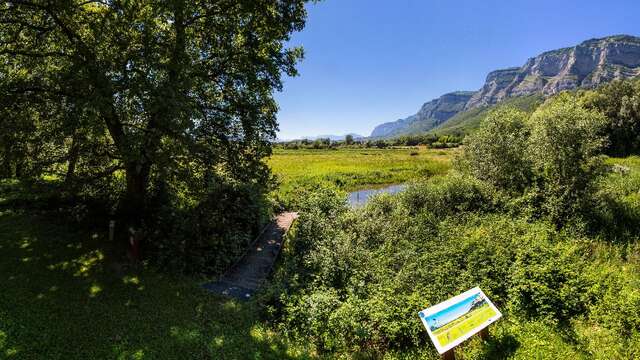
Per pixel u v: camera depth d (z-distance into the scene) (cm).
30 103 1310
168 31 1440
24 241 1393
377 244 1534
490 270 1160
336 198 2041
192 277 1265
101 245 1412
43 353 815
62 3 1252
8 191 1942
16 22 1337
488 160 2180
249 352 862
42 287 1093
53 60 1452
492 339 897
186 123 1220
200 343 888
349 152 9488
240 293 1180
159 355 836
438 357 852
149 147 1272
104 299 1062
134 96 1180
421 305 970
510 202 1870
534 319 980
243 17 1617
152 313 1009
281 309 1052
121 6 1327
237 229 1577
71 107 1201
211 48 1620
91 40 1362
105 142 1537
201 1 1498
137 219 1561
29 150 1413
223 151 1688
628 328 915
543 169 1919
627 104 5209
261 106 1728
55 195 1692
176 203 1688
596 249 1410
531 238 1356
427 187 2069
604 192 1747
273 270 1402
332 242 1425
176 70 1327
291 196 2761
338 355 882
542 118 1959
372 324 938
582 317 971
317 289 1136
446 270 1178
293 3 1617
